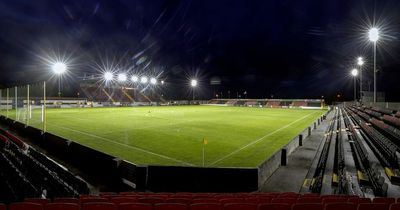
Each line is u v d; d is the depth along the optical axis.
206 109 59.38
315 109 64.00
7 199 9.23
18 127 25.05
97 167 12.91
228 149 17.36
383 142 14.06
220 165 13.84
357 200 6.13
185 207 5.30
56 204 5.22
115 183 11.57
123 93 98.25
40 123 30.36
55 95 87.44
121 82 97.81
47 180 10.61
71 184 10.01
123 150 16.92
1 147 17.25
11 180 10.88
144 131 24.56
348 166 12.09
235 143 19.31
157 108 62.12
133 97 100.50
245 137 21.78
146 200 6.29
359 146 14.30
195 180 10.37
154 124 29.70
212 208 5.28
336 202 5.77
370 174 9.76
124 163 11.50
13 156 14.44
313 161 13.53
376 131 17.59
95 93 93.44
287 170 12.14
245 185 10.02
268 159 11.30
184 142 19.47
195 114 43.84
